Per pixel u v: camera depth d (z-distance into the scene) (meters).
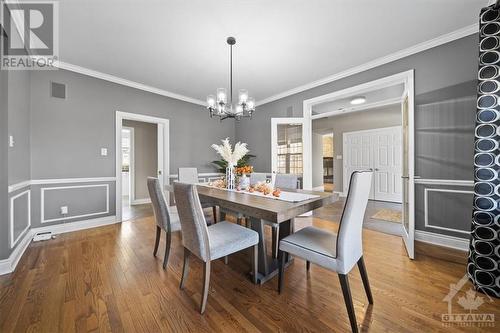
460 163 2.25
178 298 1.50
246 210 1.48
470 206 2.22
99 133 3.25
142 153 5.29
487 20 1.60
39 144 2.74
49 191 2.82
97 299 1.48
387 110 4.91
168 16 2.00
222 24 2.12
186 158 4.43
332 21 2.08
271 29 2.20
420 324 1.25
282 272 1.55
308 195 1.93
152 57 2.76
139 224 3.34
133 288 1.62
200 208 1.40
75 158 3.03
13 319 1.29
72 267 1.94
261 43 2.45
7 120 1.87
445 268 1.90
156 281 1.71
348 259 1.24
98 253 2.24
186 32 2.24
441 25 2.15
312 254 1.35
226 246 1.50
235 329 1.22
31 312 1.35
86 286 1.64
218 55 2.72
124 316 1.32
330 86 3.43
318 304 1.44
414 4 1.87
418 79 2.50
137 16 1.99
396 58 2.66
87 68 3.06
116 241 2.60
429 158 2.43
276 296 1.53
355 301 1.46
